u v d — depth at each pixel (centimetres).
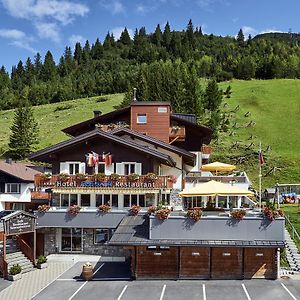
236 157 8219
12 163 6369
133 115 5009
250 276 3200
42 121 12075
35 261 3641
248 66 17462
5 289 3056
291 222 4303
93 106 13388
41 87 18275
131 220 3594
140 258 3266
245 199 5050
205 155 6309
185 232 3203
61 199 4125
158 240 3188
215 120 9731
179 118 5175
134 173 4091
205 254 3234
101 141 4203
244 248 3212
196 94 10512
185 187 4872
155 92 11256
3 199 5903
